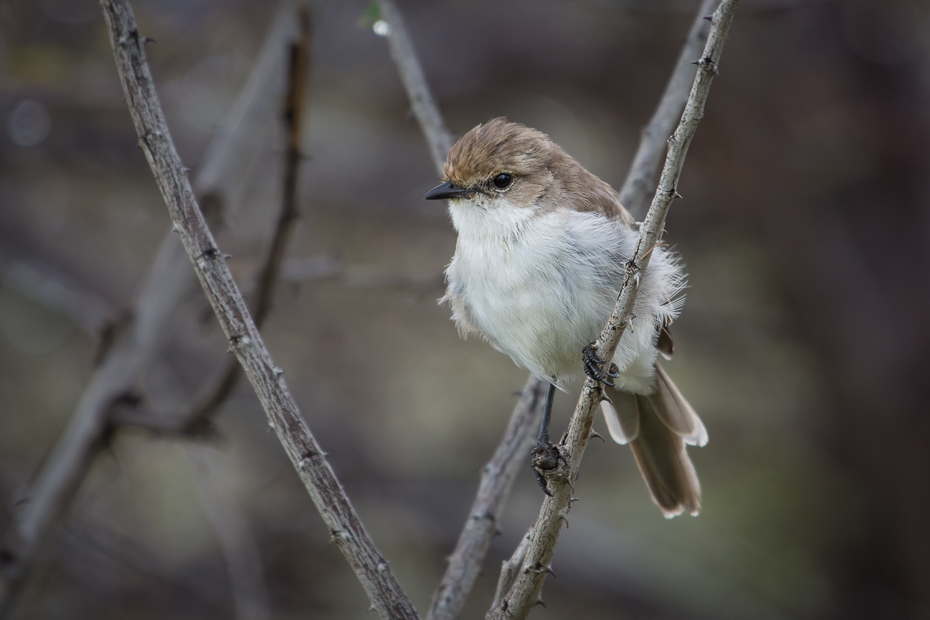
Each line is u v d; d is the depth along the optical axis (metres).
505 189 6.18
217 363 12.89
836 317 13.43
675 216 14.12
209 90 13.20
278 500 12.16
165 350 12.14
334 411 13.33
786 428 13.96
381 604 4.35
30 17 11.88
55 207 12.66
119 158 12.90
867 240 13.45
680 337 13.84
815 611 12.70
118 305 12.12
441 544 12.62
